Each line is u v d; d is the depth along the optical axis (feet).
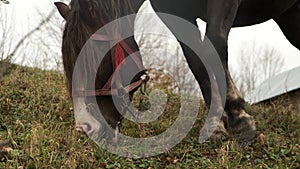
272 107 26.63
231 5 17.12
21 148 16.79
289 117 23.31
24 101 23.63
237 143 17.48
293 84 32.01
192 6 18.24
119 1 15.10
